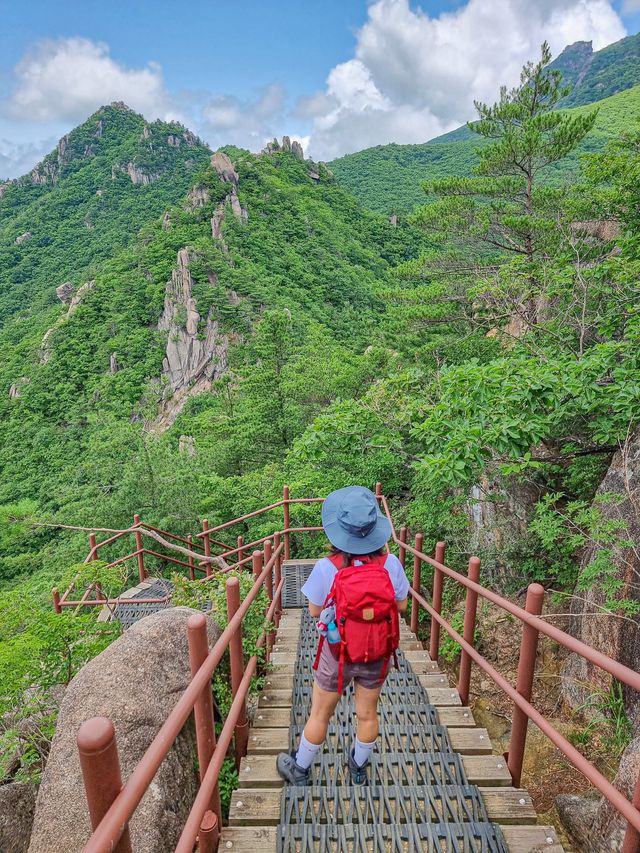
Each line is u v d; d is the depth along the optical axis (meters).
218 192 103.94
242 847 2.31
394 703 3.63
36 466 53.31
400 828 2.30
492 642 5.88
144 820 2.57
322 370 22.81
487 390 5.74
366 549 2.24
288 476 14.14
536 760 4.03
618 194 10.74
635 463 4.77
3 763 4.27
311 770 2.69
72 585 6.88
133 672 3.22
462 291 16.97
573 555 6.20
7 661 4.12
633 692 3.78
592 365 5.35
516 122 16.11
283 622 6.06
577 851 2.96
